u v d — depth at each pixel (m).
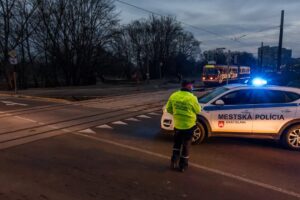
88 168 6.28
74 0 46.50
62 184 5.43
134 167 6.38
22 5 39.28
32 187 5.29
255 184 5.57
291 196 5.09
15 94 23.92
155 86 40.28
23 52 41.78
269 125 7.98
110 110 14.81
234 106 8.09
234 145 8.21
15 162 6.64
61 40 46.91
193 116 6.11
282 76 26.25
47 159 6.86
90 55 49.66
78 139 8.79
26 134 9.39
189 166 6.49
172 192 5.16
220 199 4.94
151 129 10.21
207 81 42.88
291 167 6.54
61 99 20.09
